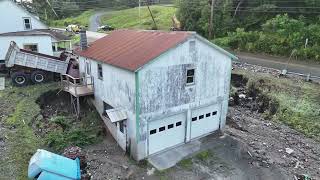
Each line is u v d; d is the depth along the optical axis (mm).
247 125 20297
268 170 14719
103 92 17328
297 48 34250
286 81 25141
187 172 14289
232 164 15133
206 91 16688
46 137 16125
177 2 53719
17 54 22422
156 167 14469
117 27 64875
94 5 101062
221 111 18094
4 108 18969
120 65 14250
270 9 42250
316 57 32000
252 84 25703
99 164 14336
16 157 13766
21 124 17000
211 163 15117
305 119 19906
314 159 16219
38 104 20125
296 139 18438
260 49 38031
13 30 28859
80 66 20625
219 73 17031
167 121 15438
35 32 28109
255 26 43906
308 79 25094
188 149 16203
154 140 15180
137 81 13391
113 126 16656
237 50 40188
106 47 17969
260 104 23406
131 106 14242
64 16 92812
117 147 16156
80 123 18594
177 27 51281
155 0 93812
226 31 45094
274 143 17766
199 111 16812
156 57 13570
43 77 23656
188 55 15000
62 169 12211
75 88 18562
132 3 100875
